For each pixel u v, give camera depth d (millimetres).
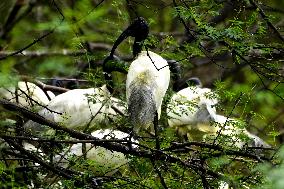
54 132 10703
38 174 10070
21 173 9672
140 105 9609
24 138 9172
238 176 9164
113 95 11469
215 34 9914
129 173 11188
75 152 11195
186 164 9367
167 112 11469
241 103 10773
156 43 11062
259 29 10344
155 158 9547
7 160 10070
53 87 13594
